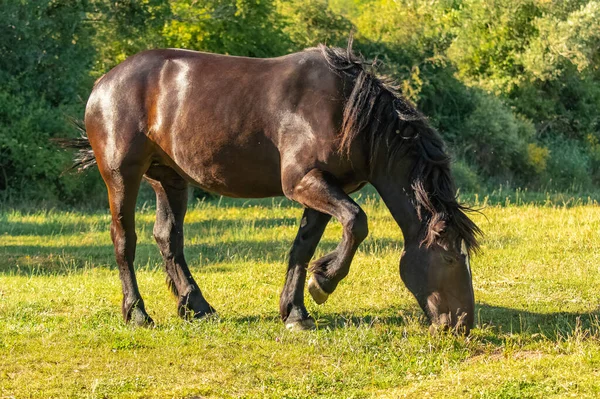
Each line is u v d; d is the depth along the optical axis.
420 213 7.19
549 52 34.50
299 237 8.00
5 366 6.83
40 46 24.28
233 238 14.66
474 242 7.05
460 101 33.00
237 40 29.62
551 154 33.88
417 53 33.66
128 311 8.31
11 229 16.34
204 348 7.31
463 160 30.34
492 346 7.30
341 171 7.54
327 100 7.51
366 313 8.76
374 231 14.95
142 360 7.00
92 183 23.97
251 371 6.73
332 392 6.27
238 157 7.86
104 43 27.11
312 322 8.03
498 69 35.69
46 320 8.48
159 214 8.89
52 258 12.98
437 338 7.21
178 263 8.76
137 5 25.95
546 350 7.18
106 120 8.42
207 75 8.05
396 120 7.39
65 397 6.15
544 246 12.78
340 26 33.00
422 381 6.40
